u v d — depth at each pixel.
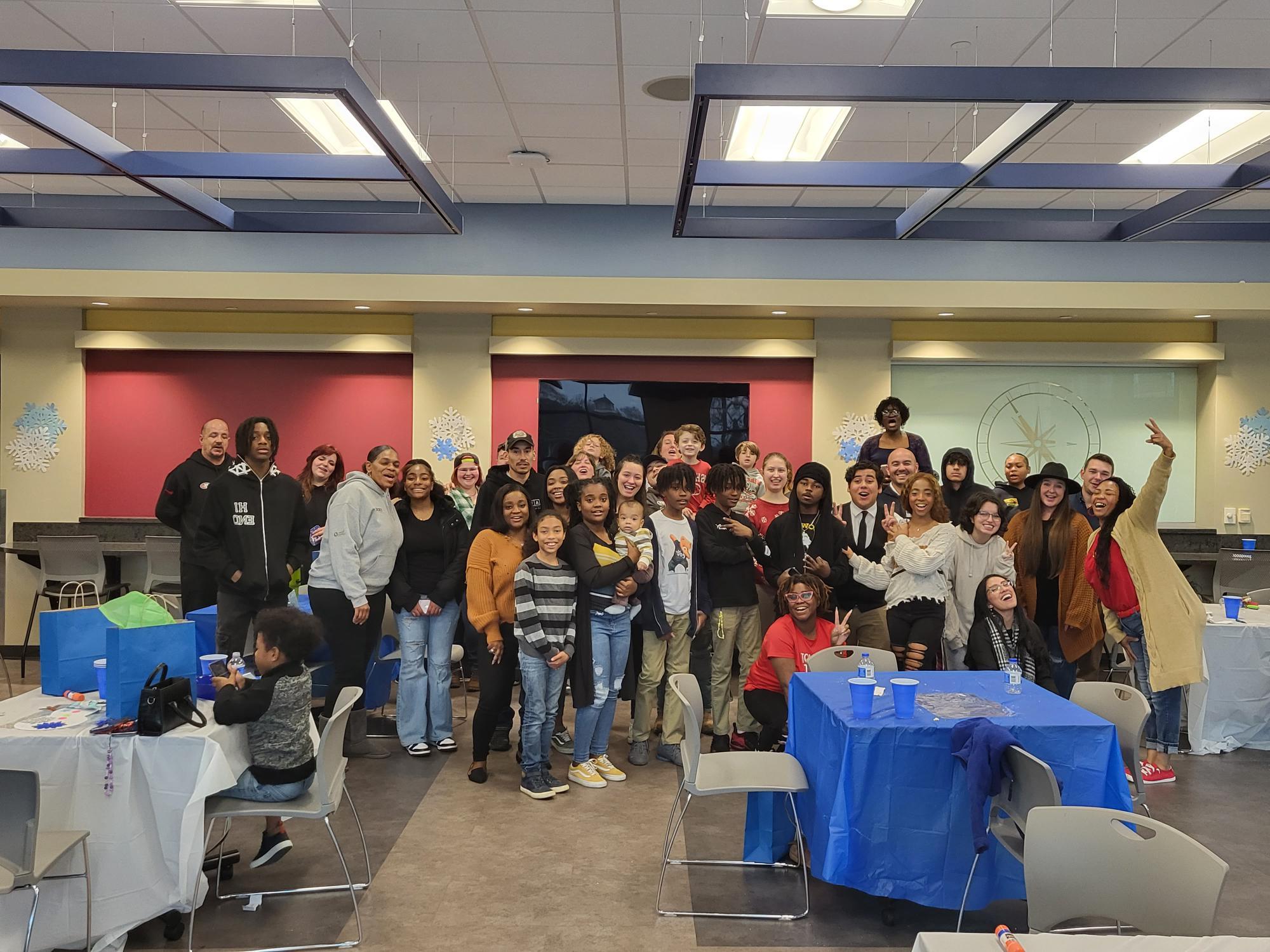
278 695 3.49
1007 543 5.67
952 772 3.31
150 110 6.07
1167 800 4.84
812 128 6.29
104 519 8.60
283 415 8.84
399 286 7.93
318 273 8.11
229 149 6.86
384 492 5.30
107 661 3.37
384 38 5.09
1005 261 8.36
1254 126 6.13
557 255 8.30
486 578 5.02
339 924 3.45
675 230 5.30
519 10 4.75
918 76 3.56
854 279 8.33
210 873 3.82
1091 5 4.64
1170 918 2.24
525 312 8.55
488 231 8.30
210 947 3.28
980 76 3.56
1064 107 3.64
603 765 5.09
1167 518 9.04
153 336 8.59
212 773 3.19
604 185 7.75
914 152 6.71
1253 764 5.48
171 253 8.28
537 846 4.18
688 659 5.30
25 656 8.05
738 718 5.36
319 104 5.97
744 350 8.76
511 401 8.93
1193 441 9.03
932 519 5.11
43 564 7.64
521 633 4.71
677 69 5.43
